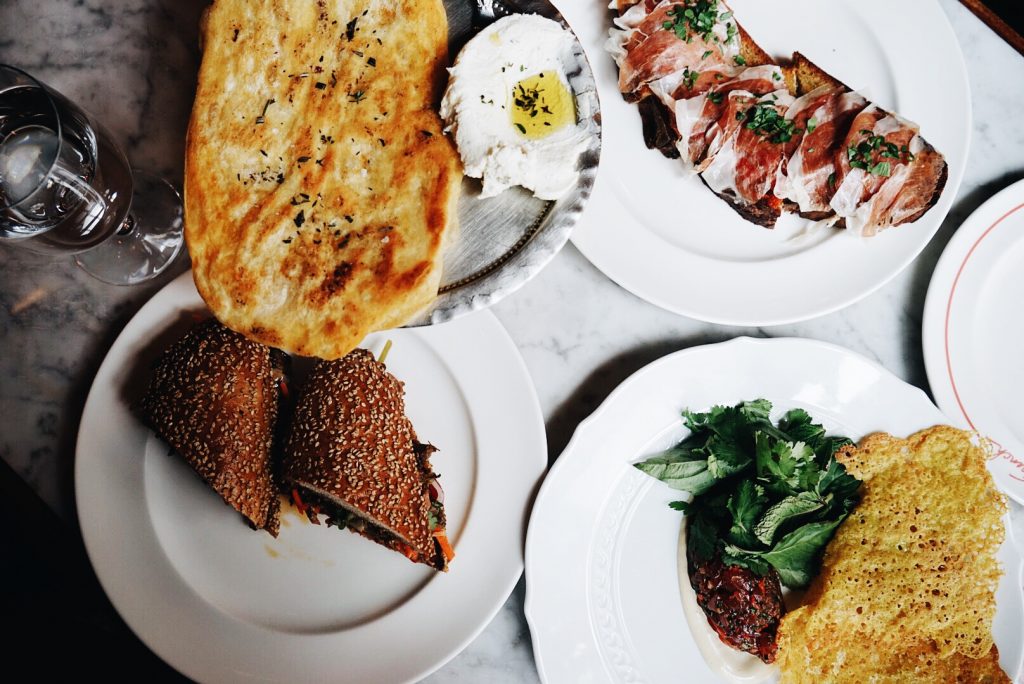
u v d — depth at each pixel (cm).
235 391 55
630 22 60
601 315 61
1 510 59
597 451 58
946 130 61
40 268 59
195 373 55
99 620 61
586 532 58
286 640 56
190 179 52
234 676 55
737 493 57
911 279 63
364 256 51
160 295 57
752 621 57
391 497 55
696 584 58
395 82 52
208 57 52
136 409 57
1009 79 64
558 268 61
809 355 59
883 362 63
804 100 60
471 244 53
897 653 60
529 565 56
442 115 51
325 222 52
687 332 61
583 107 52
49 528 59
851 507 61
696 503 59
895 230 61
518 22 51
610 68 62
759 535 57
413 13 52
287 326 51
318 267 51
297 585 57
